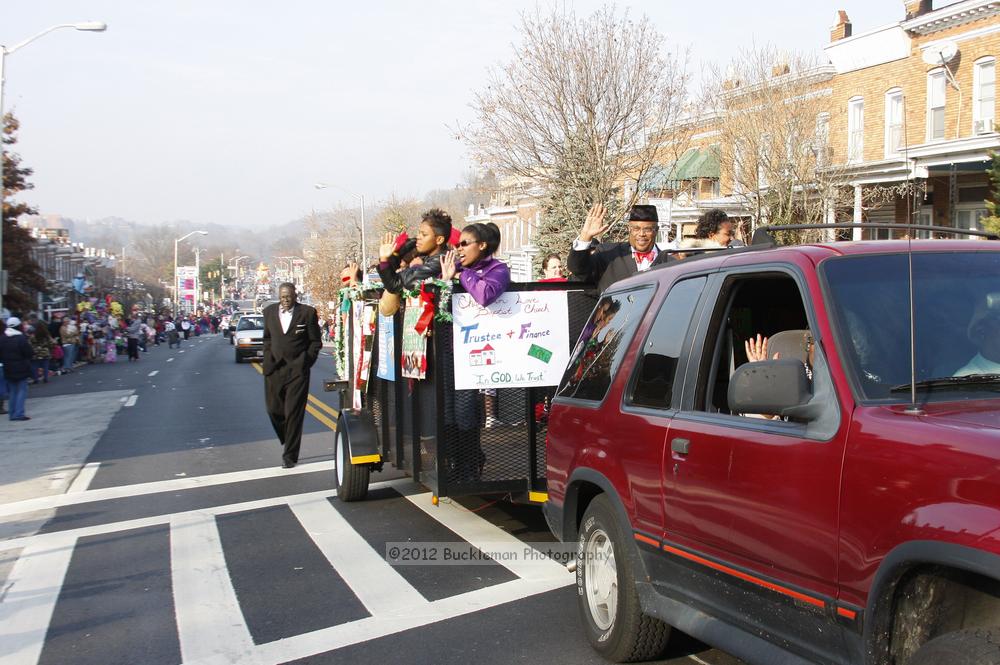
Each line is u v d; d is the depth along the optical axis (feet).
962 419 9.43
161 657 16.22
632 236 23.13
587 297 22.04
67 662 16.19
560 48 79.00
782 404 10.48
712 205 93.50
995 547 7.95
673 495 13.03
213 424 51.62
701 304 13.78
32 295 131.95
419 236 23.49
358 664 15.55
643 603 13.96
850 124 89.56
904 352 10.72
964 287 11.63
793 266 11.99
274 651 16.30
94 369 119.14
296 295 36.14
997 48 76.28
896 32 83.51
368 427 28.35
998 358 10.94
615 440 14.75
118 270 517.14
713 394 14.12
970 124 78.79
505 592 19.22
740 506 11.55
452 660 15.55
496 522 25.79
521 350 21.57
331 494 30.50
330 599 19.21
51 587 20.90
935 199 82.94
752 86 86.38
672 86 80.94
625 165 82.74
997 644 8.01
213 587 20.42
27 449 43.83
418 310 22.08
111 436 47.57
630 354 15.19
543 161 81.92
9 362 57.16
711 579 12.24
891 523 9.16
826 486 10.13
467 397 21.61
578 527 16.74
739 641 11.60
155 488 32.60
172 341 201.57
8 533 26.48
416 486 31.37
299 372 35.86
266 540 24.53
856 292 11.32
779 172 84.23
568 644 16.10
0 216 87.30
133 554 23.58
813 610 10.27
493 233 21.03
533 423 21.85
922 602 9.32
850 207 86.58
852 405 10.22
